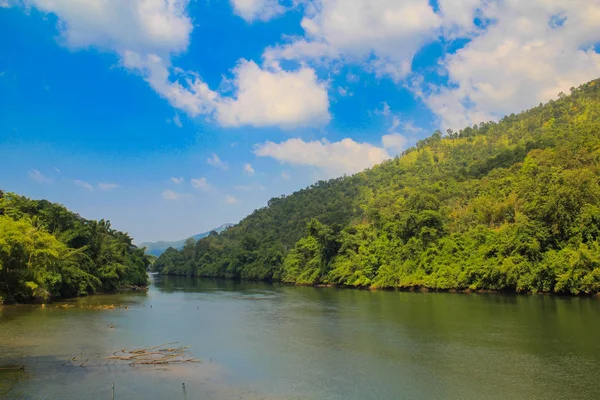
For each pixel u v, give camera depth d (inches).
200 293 4033.0
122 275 4232.3
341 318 2188.7
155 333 1760.6
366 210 7258.9
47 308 2527.1
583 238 2915.8
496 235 3489.2
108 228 5152.6
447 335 1675.7
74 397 956.6
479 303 2674.7
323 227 5733.3
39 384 1048.2
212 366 1248.2
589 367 1194.6
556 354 1339.8
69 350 1409.9
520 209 3818.9
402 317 2181.3
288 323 2042.3
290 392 1018.1
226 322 2078.0
